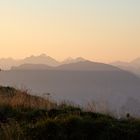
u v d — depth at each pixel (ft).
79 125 58.85
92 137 57.72
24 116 68.13
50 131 58.29
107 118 62.90
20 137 56.03
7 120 66.44
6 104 73.05
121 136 56.95
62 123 59.16
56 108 70.64
